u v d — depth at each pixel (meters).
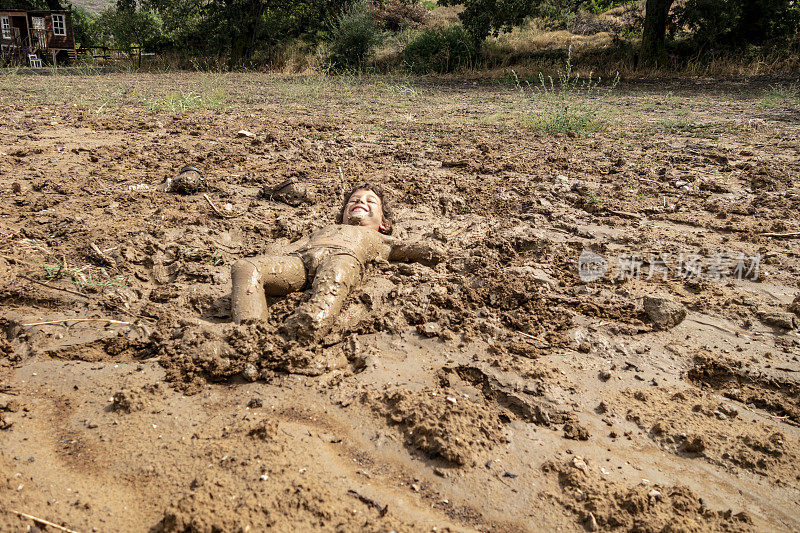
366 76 26.39
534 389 3.58
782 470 3.07
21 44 34.19
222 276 4.91
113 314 4.31
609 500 2.81
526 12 25.70
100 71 28.89
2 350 3.84
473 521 2.71
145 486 2.79
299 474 2.85
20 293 4.39
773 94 17.38
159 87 19.33
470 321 4.32
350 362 3.91
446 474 2.94
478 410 3.35
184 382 3.59
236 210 6.48
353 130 11.56
